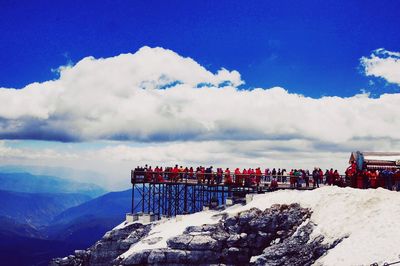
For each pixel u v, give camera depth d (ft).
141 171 235.81
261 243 179.93
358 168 197.77
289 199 188.75
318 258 154.51
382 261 131.44
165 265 181.57
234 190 221.46
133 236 213.05
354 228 156.15
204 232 186.80
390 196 164.55
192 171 230.07
